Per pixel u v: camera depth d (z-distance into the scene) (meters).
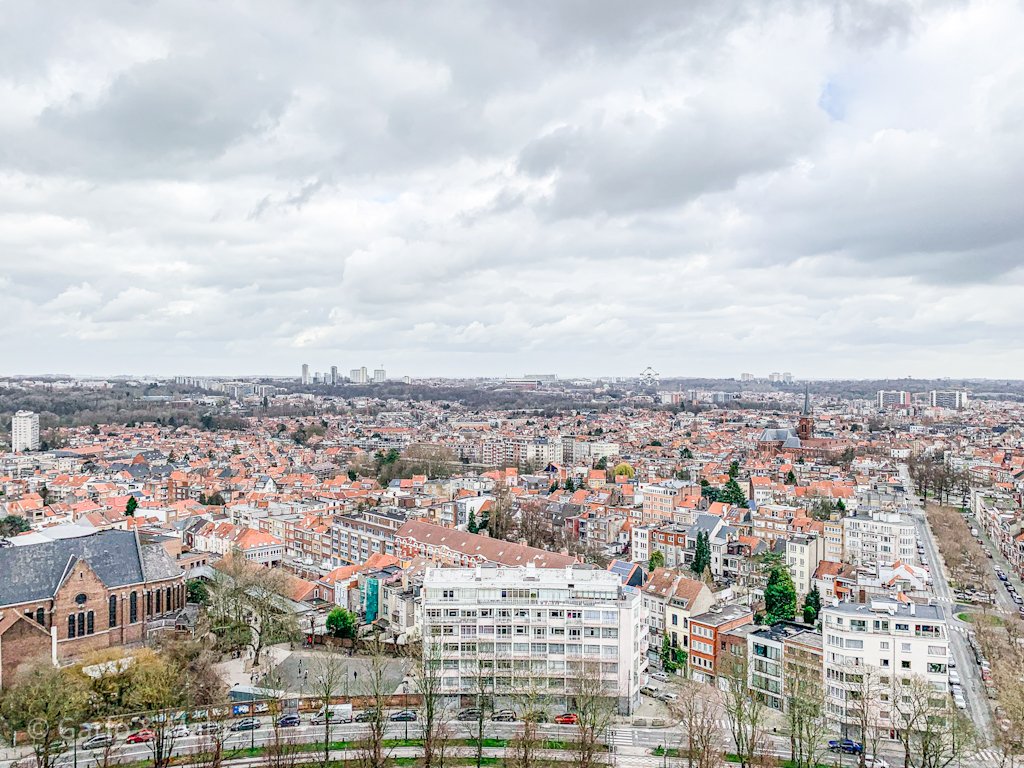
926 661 170.12
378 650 199.88
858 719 166.75
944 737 157.38
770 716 181.12
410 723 171.12
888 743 165.38
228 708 172.25
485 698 179.88
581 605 181.38
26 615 192.62
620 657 180.00
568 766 151.50
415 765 151.75
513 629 182.62
